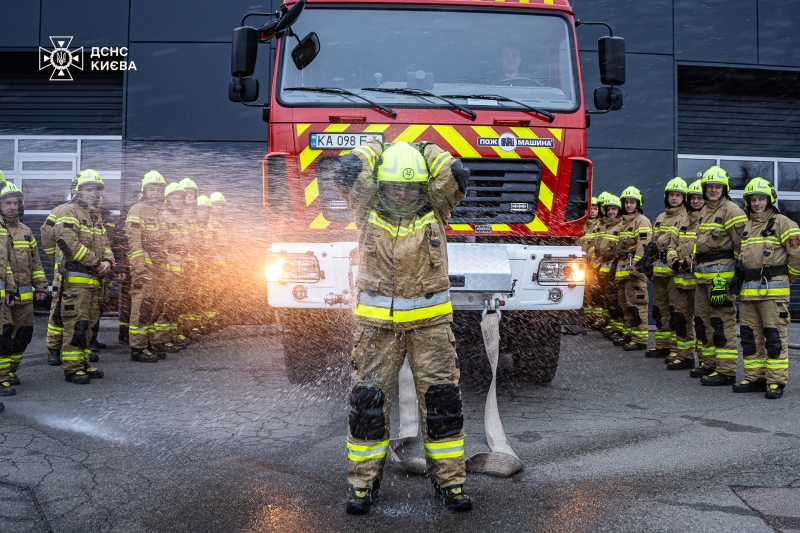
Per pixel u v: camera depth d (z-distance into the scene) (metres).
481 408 5.25
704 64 12.40
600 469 3.71
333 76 5.38
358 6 5.49
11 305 5.73
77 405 5.31
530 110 5.25
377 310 3.21
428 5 5.50
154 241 7.84
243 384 6.15
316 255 4.98
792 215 13.63
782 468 3.71
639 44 12.21
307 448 4.12
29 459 3.89
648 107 12.23
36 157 13.03
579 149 5.32
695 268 6.52
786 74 12.76
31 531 2.91
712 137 13.39
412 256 3.21
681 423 4.74
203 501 3.26
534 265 4.98
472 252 4.88
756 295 5.71
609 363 7.71
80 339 6.29
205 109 11.91
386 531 2.93
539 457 3.95
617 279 9.04
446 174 3.21
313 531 2.92
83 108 13.00
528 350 6.02
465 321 5.41
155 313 7.95
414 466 3.67
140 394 5.73
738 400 5.60
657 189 12.20
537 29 5.54
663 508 3.15
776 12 12.59
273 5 11.94
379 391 3.22
